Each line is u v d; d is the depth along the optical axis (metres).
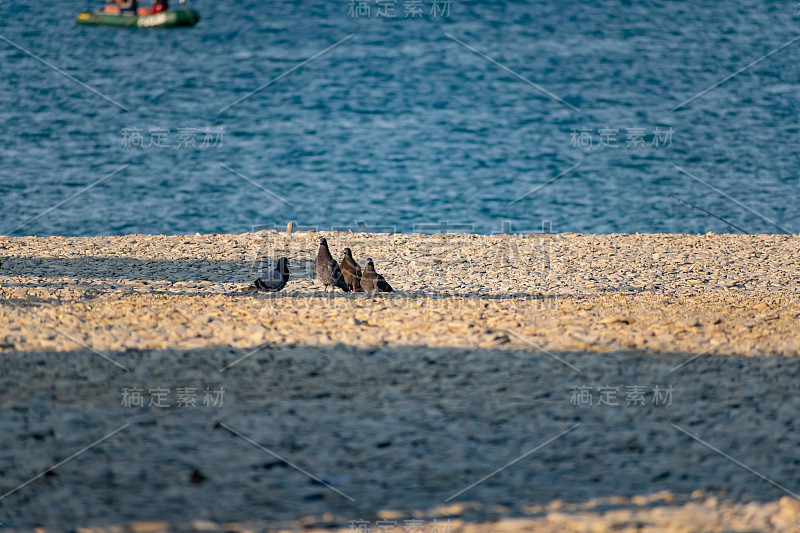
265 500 27.91
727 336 47.00
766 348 44.72
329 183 161.12
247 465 30.31
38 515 26.38
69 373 38.66
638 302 58.25
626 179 162.75
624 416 35.31
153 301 55.59
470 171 171.12
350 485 29.17
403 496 28.42
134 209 139.75
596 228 131.38
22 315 48.97
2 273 68.25
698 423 34.75
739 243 87.56
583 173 168.12
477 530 26.22
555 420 34.75
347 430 33.38
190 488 28.53
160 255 79.31
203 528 25.97
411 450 31.86
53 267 71.88
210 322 48.69
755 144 190.38
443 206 146.00
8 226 127.44
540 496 28.55
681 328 48.56
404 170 171.50
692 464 31.09
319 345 44.09
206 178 162.25
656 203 145.50
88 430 32.56
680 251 83.25
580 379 39.62
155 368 39.84
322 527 26.23
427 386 38.34
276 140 198.00
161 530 25.75
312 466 30.45
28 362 39.81
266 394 36.94
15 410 33.84
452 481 29.58
